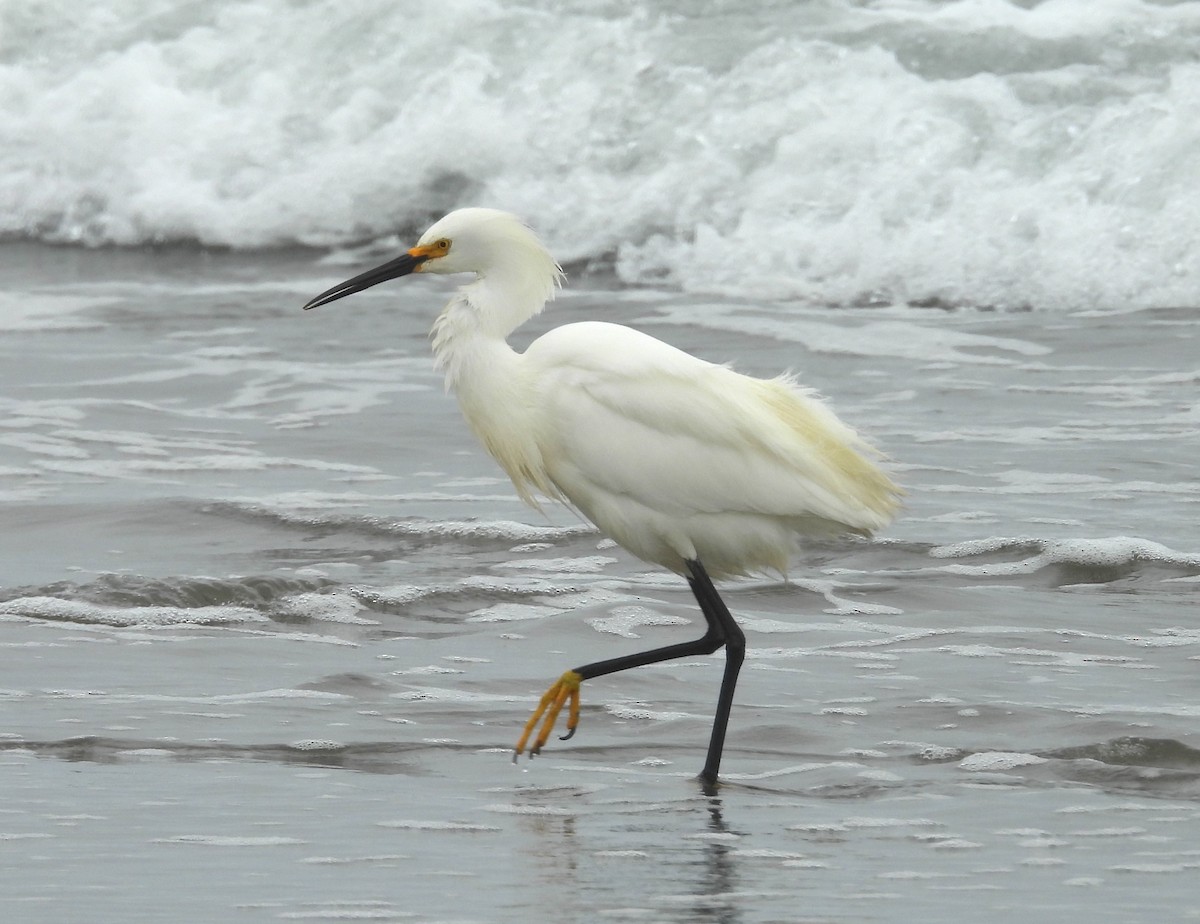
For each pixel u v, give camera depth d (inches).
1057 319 800.3
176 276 953.5
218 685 399.2
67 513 560.1
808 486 372.8
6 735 358.6
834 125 924.6
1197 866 285.1
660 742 366.6
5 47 1146.7
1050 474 587.8
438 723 375.9
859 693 393.7
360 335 815.7
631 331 392.8
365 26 1073.5
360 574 501.7
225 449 646.5
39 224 1057.5
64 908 261.9
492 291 402.3
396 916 259.8
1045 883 276.2
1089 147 875.4
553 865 284.8
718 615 374.3
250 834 299.6
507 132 988.6
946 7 1002.1
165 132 1069.8
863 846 296.5
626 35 1007.6
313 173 1020.5
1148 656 416.8
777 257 878.4
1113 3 981.8
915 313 822.5
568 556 519.5
